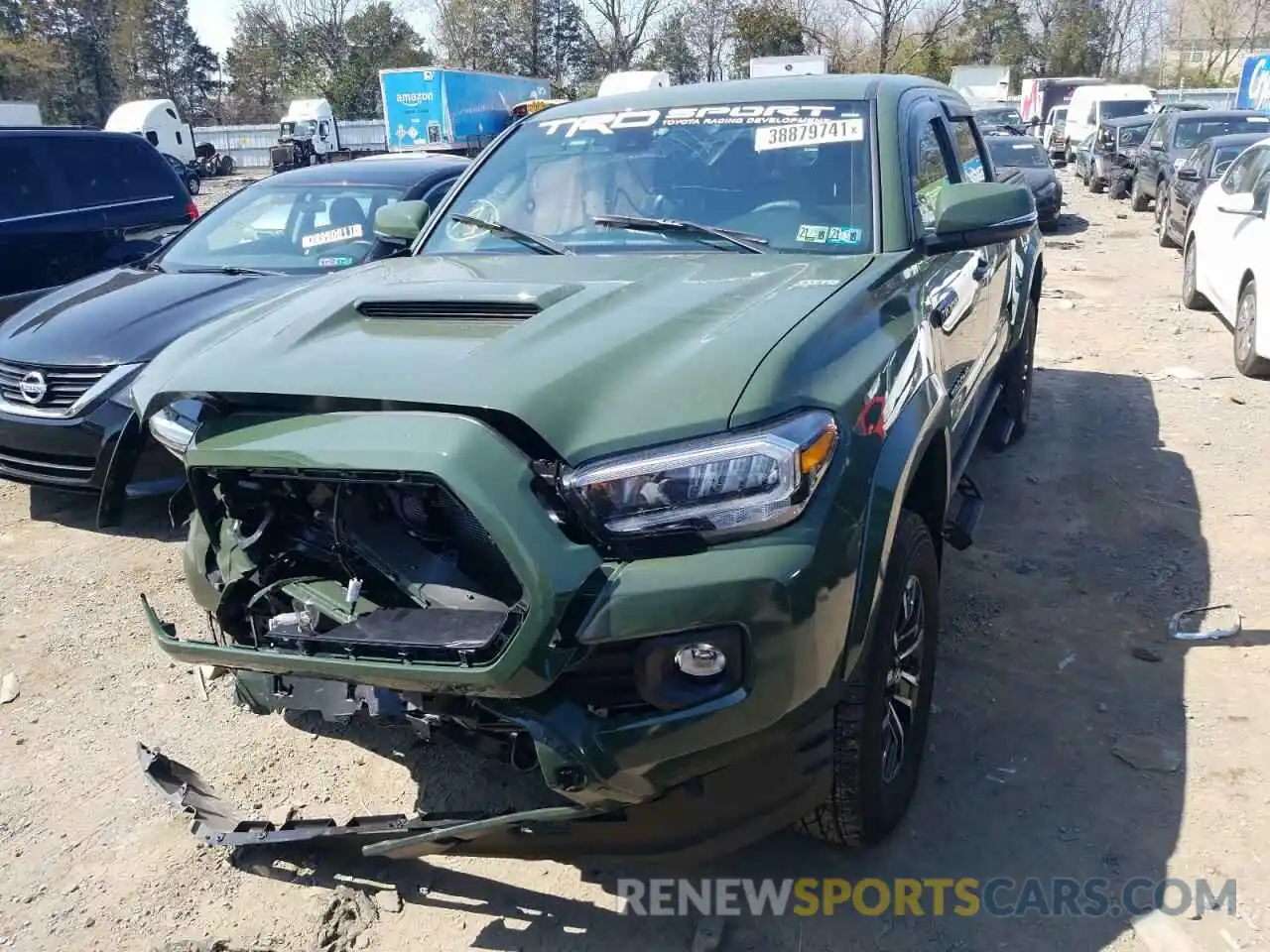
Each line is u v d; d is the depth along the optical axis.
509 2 63.00
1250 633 3.97
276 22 69.00
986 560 4.67
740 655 2.15
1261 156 8.37
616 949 2.64
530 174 3.84
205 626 4.38
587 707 2.20
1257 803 3.04
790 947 2.61
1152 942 2.56
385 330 2.62
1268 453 5.95
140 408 2.69
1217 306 8.72
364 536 2.37
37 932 2.76
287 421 2.33
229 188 37.00
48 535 5.42
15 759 3.52
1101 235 15.75
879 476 2.42
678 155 3.66
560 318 2.53
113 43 73.00
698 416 2.19
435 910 2.79
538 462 2.16
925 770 3.24
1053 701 3.58
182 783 3.03
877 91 3.69
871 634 2.41
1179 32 62.50
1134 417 6.71
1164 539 4.83
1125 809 3.04
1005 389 5.84
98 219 7.97
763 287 2.82
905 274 3.14
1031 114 43.69
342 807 3.20
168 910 2.82
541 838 2.44
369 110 66.19
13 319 5.93
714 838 2.37
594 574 2.12
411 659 2.18
